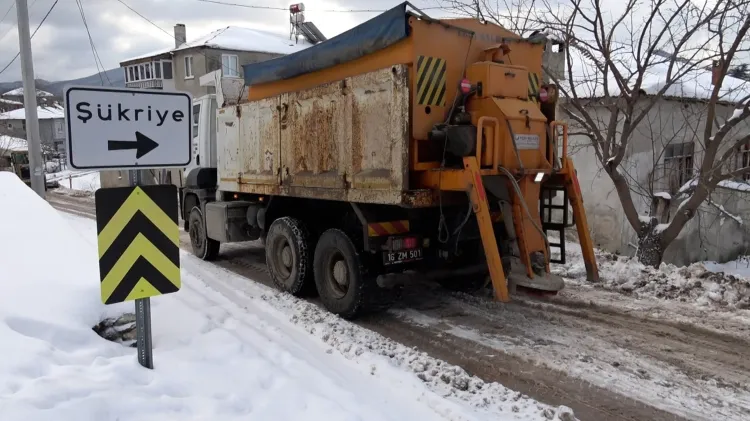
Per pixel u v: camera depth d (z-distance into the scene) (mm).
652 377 4086
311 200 6637
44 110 61531
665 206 8781
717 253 12672
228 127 7867
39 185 12844
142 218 3430
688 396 3783
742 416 3508
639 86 7805
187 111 3578
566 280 6855
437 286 6703
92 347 3740
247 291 6684
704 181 7453
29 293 4129
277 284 6859
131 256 3404
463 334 5102
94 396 2930
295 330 5227
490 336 5027
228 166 7949
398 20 4957
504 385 4020
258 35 36219
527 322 5391
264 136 6953
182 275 7305
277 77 6867
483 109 5047
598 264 7336
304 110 6105
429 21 5023
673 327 5137
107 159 3307
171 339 4137
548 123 5617
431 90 5098
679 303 5848
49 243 5348
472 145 4773
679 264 11727
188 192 9477
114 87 3295
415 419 3439
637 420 3486
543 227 5848
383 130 5000
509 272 4961
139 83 39438
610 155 8781
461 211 5312
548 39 6461
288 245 6668
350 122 5410
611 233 11125
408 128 4922
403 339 5020
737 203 12828
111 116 3301
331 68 6059
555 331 5102
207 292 6379
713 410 3590
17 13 12367
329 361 4434
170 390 3230
